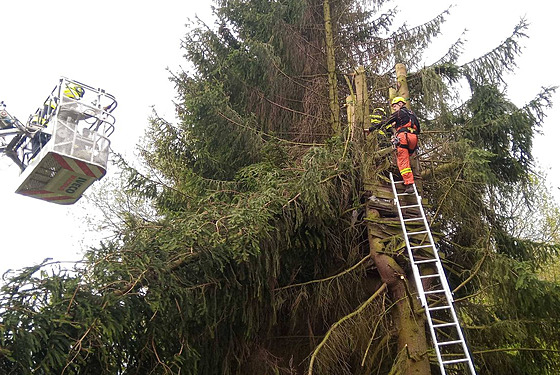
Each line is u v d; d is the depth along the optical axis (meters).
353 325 7.62
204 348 7.38
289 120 11.04
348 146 8.51
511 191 9.13
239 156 9.89
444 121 9.71
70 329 5.40
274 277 7.64
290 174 8.38
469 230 8.75
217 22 11.70
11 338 4.91
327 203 7.63
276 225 7.54
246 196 7.89
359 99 9.32
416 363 7.35
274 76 10.55
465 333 8.27
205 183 9.58
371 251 8.23
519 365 8.48
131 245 6.25
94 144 7.77
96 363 5.64
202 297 6.78
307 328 8.70
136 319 6.03
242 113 10.64
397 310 7.81
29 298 5.26
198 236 6.41
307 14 11.88
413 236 8.08
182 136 10.46
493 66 9.91
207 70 10.95
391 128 8.64
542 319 7.84
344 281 8.48
